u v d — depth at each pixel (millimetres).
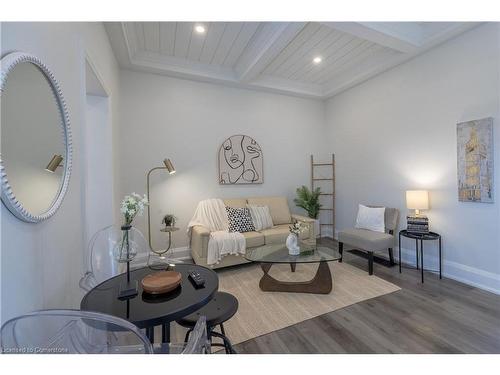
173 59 3459
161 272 1460
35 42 1036
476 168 2594
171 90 3699
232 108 4145
